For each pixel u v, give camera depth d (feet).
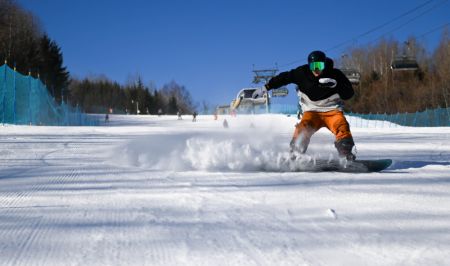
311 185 12.00
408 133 67.82
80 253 6.21
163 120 183.11
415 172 15.06
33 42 236.84
